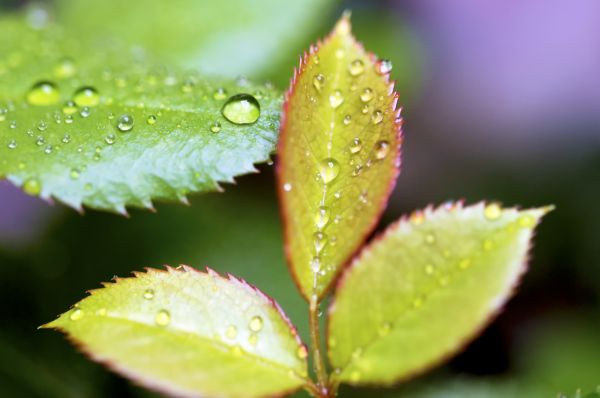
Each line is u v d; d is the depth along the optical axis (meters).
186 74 0.21
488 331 0.28
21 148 0.20
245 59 0.25
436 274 0.18
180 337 0.17
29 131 0.20
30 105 0.21
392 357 0.18
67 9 0.25
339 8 0.32
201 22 0.25
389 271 0.18
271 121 0.20
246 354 0.18
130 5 0.24
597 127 0.39
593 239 0.32
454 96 0.41
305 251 0.18
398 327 0.18
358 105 0.18
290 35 0.25
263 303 0.18
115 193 0.19
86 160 0.19
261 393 0.17
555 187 0.37
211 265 0.24
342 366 0.18
